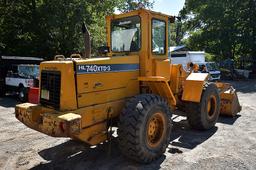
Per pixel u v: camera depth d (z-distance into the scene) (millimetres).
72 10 17500
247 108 9773
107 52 6031
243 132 6637
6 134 6699
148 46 5422
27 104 5059
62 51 18734
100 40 18406
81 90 4500
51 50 18547
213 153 5238
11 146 5801
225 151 5340
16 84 12805
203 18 29531
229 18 27172
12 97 13867
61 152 5398
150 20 5406
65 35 18016
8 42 18438
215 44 28625
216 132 6660
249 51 27641
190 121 6699
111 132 5020
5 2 17938
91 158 5062
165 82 5316
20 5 18016
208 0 28938
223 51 28281
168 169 4543
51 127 4195
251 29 27328
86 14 17906
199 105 6500
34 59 15219
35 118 4750
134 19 5555
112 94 5000
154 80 5113
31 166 4781
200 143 5832
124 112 4605
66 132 3959
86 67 4562
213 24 28984
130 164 4762
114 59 5020
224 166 4629
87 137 4555
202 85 6320
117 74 5070
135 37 5566
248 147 5562
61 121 4004
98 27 18969
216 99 7051
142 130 4551
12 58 14352
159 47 5773
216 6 27922
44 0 17484
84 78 4535
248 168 4555
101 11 19781
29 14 18156
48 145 5824
